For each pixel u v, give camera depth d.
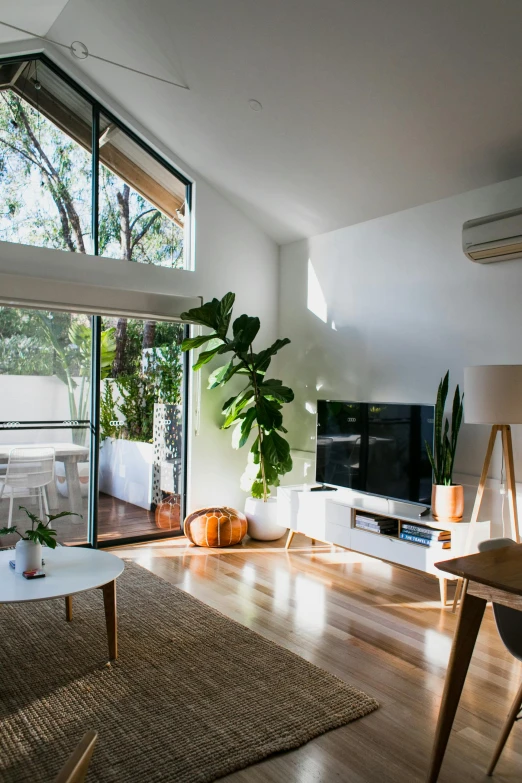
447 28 3.13
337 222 5.25
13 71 4.75
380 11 3.18
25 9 4.15
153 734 2.40
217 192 5.61
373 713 2.59
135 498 5.32
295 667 2.97
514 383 3.43
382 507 4.43
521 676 2.93
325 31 3.44
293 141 4.48
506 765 2.26
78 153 5.00
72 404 4.98
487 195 4.16
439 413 4.05
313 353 5.62
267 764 2.24
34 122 4.83
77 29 4.38
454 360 4.37
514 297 3.98
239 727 2.46
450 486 3.97
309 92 3.94
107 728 2.44
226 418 5.55
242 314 5.48
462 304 4.31
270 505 5.43
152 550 5.07
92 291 4.89
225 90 4.25
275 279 6.02
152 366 5.36
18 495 4.81
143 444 5.34
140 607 3.75
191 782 2.12
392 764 2.24
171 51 4.11
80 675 2.89
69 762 0.89
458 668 2.09
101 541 5.14
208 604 3.82
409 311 4.69
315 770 2.21
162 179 5.42
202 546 5.19
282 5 3.39
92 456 5.09
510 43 3.09
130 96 4.88
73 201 4.98
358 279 5.15
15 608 3.73
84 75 4.91
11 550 3.52
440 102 3.62
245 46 3.79
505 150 3.80
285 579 4.33
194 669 2.95
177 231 5.49
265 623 3.53
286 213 5.46
